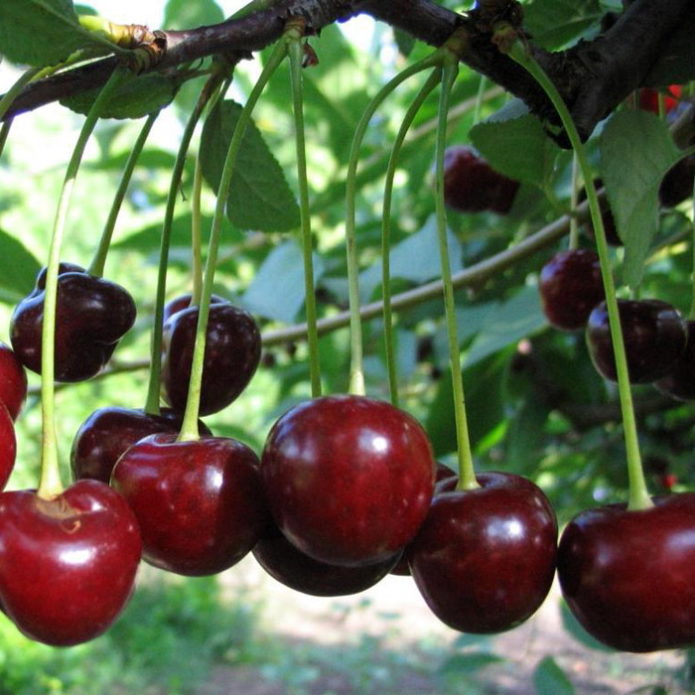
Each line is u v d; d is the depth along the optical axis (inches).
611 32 6.7
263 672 43.0
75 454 6.1
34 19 5.5
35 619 4.6
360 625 50.9
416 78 18.3
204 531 5.1
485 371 12.5
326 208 15.5
